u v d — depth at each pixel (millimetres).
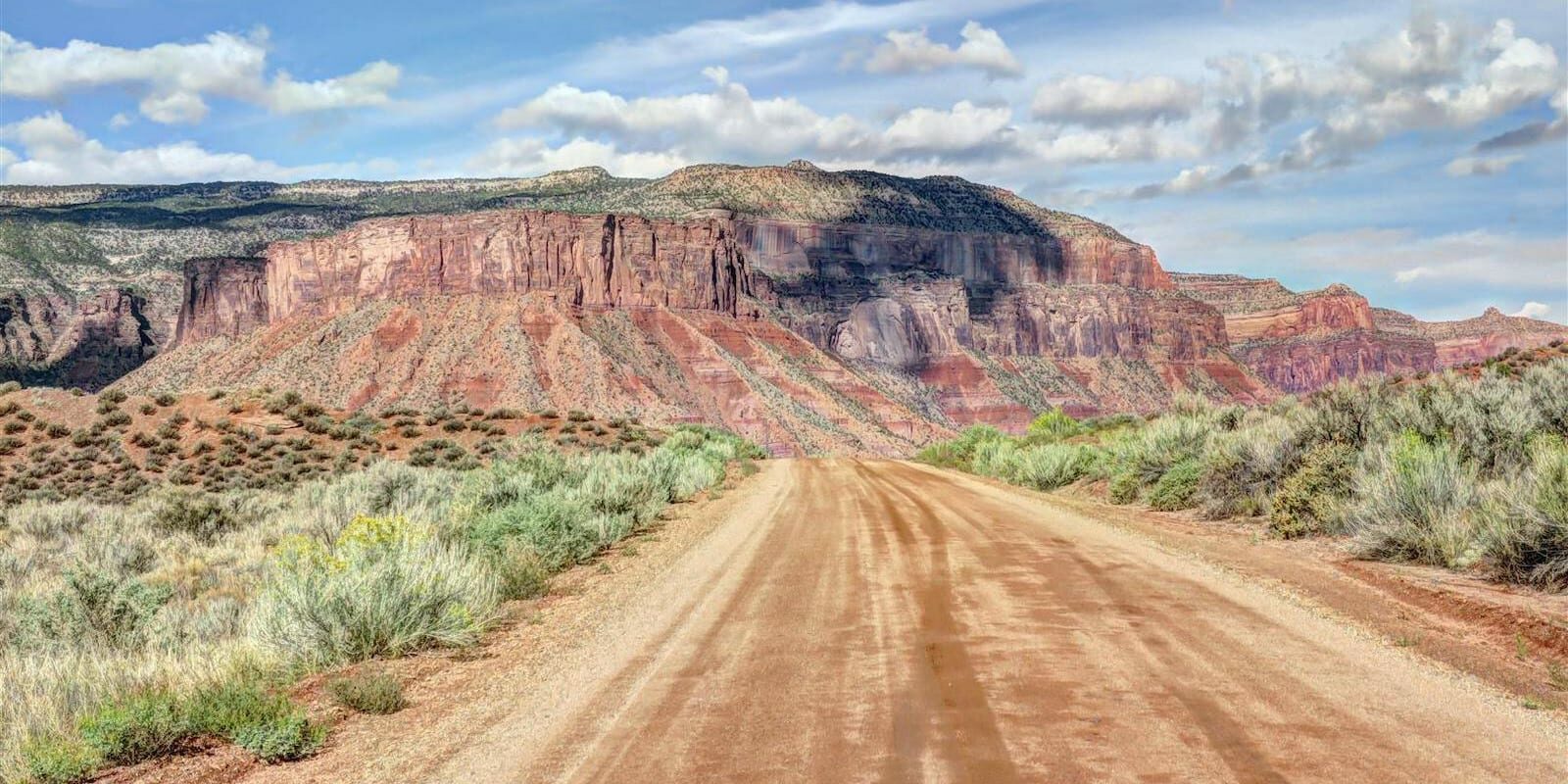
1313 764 5309
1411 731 5832
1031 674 7133
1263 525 15562
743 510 21156
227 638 10812
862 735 6012
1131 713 6199
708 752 5887
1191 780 5121
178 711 6902
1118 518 16953
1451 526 11266
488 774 5832
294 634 8969
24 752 6633
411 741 6617
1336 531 13555
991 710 6371
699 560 13781
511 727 6699
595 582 12586
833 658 7871
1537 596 9281
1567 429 14445
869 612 9508
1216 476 17891
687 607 10391
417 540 11578
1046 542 13797
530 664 8438
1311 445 16750
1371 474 14055
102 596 12023
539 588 12086
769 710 6625
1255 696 6516
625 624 9742
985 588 10477
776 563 13008
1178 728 5914
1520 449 14008
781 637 8695
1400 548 11875
